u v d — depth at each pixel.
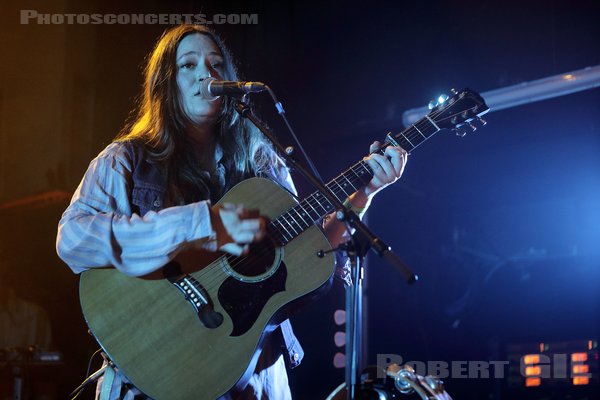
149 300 2.36
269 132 2.43
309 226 2.48
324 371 5.66
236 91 2.48
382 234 5.94
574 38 4.97
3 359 4.30
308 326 5.73
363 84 5.66
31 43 5.70
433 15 5.50
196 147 2.70
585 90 4.92
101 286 2.37
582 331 5.37
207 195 2.58
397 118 5.48
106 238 2.27
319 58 5.82
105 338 2.32
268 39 5.88
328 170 5.84
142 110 2.80
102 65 5.61
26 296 5.16
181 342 2.33
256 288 2.38
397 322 5.83
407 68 5.54
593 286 5.41
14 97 5.69
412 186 5.90
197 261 2.41
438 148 5.65
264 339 2.40
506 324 5.59
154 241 2.26
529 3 5.16
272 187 2.55
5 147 5.67
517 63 5.15
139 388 2.29
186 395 2.29
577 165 5.41
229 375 2.30
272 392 2.49
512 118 5.29
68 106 5.62
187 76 2.66
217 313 2.35
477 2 5.36
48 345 5.08
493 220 5.75
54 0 5.71
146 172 2.51
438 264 5.84
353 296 2.12
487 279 5.70
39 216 5.30
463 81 5.33
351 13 5.79
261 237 2.35
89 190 2.43
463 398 5.56
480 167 5.71
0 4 5.70
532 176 5.60
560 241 5.54
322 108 5.76
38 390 4.39
